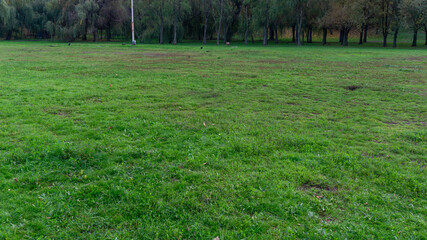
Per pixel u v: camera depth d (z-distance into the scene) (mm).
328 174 5688
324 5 59000
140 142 6996
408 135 7875
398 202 4883
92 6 60438
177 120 8703
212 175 5527
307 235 4102
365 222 4406
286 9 59156
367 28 65688
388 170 5855
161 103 10859
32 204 4566
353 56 33562
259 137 7414
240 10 66688
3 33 64312
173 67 21672
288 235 4102
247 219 4414
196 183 5258
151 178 5410
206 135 7504
